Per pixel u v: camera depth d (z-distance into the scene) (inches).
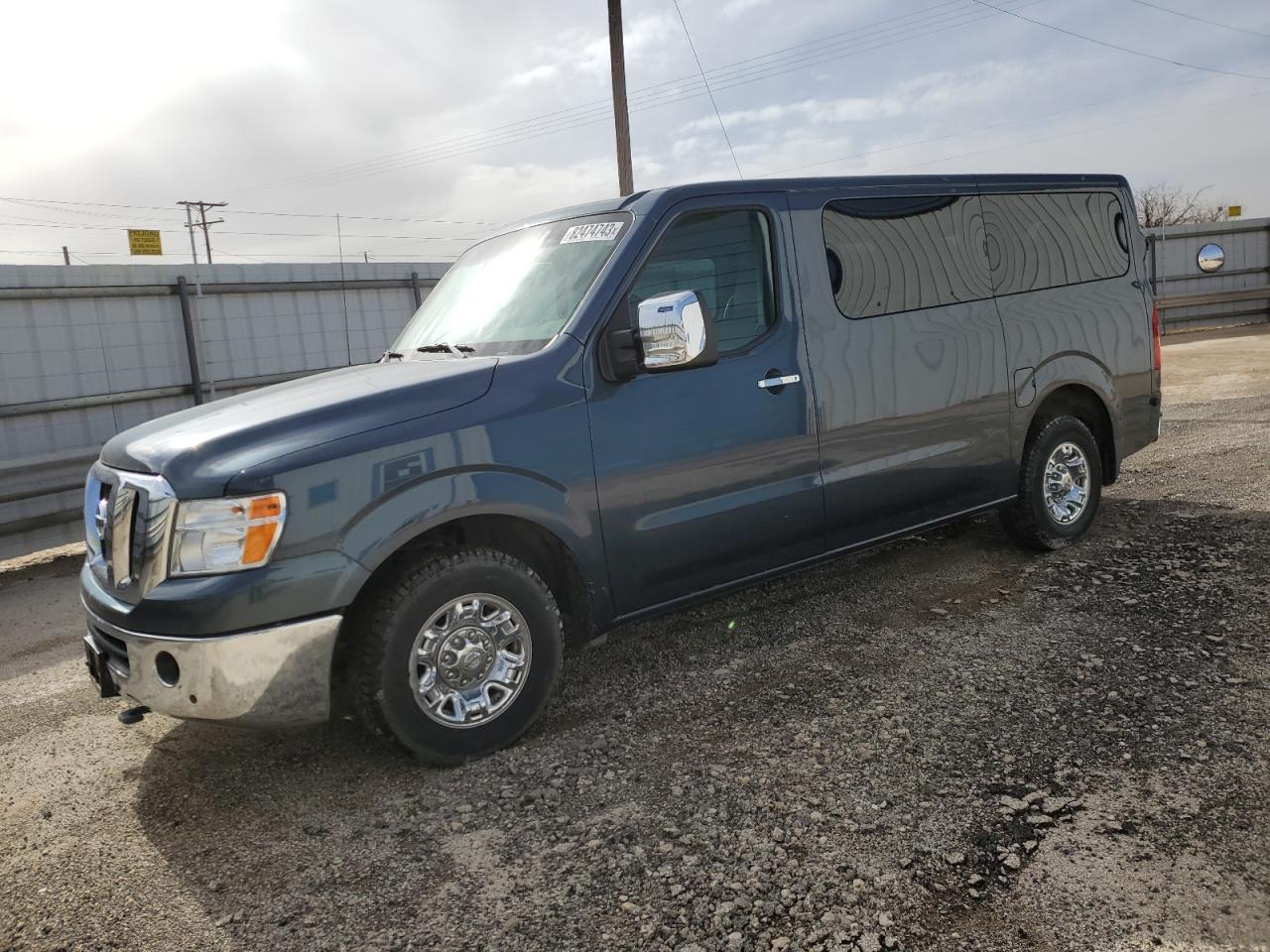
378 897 99.7
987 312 183.5
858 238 166.9
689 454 143.3
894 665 149.9
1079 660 145.2
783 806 110.6
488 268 164.7
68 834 118.9
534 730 137.5
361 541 116.6
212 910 100.0
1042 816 104.3
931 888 93.4
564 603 142.6
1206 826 100.0
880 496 167.5
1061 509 199.6
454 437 123.6
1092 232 207.3
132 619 115.5
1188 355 658.8
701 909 92.7
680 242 146.4
